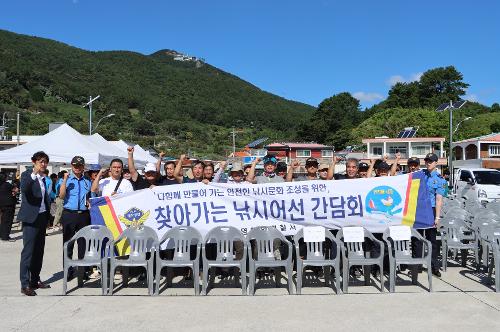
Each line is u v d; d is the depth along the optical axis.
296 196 7.38
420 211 7.31
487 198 16.19
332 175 8.03
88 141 14.53
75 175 7.33
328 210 7.36
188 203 7.37
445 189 8.60
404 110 79.81
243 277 6.38
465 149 52.47
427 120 73.12
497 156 49.59
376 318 5.32
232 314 5.49
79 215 7.24
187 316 5.42
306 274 7.65
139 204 7.35
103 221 7.29
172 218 7.34
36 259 6.66
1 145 48.22
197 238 6.74
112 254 6.45
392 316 5.40
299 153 60.81
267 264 6.38
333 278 7.39
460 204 10.80
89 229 6.86
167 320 5.27
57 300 6.10
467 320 5.24
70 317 5.38
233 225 7.33
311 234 6.66
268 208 7.35
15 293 6.46
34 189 6.35
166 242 7.03
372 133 75.69
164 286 6.87
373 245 7.32
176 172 8.33
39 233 6.61
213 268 7.16
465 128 77.00
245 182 8.16
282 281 7.21
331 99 99.81
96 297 6.25
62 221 7.29
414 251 7.49
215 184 7.38
